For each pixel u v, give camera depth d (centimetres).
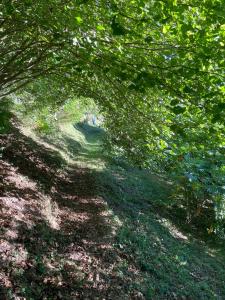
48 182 1507
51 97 1477
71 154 2506
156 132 709
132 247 1230
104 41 515
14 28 679
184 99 528
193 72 479
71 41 513
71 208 1354
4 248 791
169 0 428
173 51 522
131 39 528
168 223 1845
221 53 459
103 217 1361
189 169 707
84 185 1753
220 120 486
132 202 1912
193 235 1903
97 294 845
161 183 2619
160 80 513
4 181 1180
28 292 716
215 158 657
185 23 470
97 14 514
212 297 1219
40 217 1061
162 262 1268
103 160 2614
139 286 1002
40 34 625
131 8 498
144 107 742
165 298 1042
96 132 4641
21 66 809
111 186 1936
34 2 518
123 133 1030
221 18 423
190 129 621
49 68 788
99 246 1100
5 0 549
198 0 434
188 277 1281
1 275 712
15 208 1013
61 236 1038
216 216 1761
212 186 722
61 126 3259
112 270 1002
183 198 2194
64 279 832
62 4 498
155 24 501
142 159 995
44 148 2066
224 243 1927
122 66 510
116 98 795
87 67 574
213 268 1530
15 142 1720
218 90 493
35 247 878
